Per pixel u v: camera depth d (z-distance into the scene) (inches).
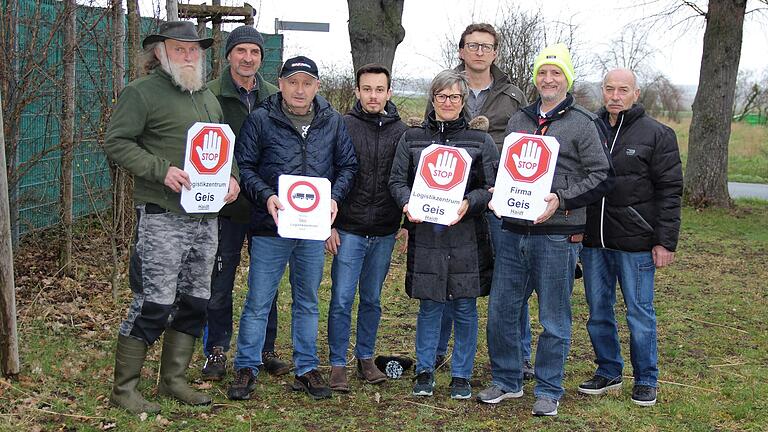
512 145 169.0
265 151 177.9
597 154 167.5
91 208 319.3
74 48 255.8
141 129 163.2
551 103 172.4
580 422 177.0
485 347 238.4
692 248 452.4
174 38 162.2
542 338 178.7
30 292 260.2
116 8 262.4
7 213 179.2
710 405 190.2
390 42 418.9
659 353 238.7
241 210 194.7
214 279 195.3
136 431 161.5
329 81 561.0
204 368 195.8
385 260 191.6
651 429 175.2
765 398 197.6
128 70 277.6
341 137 181.2
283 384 195.2
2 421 161.0
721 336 261.3
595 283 193.5
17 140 254.2
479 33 199.8
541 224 171.6
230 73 193.0
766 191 815.7
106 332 227.1
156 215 165.5
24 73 242.7
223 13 348.2
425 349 189.6
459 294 179.5
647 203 183.8
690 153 631.8
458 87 177.2
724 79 608.7
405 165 181.6
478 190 177.5
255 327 183.8
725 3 599.8
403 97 605.3
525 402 188.7
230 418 171.3
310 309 186.7
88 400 174.6
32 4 251.9
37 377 186.1
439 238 179.9
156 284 165.9
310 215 173.6
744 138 1279.5
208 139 164.4
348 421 173.3
